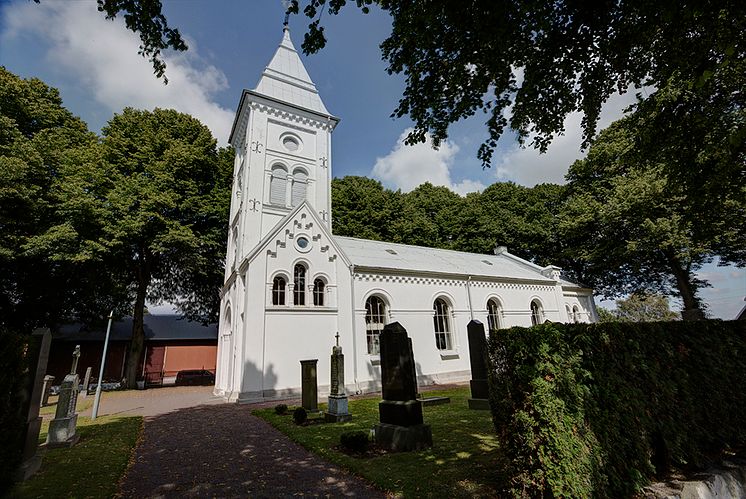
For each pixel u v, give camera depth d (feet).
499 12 21.48
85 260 73.46
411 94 27.94
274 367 54.34
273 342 55.16
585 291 106.22
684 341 22.76
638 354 19.56
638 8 21.45
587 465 15.31
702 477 18.60
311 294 60.70
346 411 37.24
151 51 22.47
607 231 96.27
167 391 77.25
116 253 78.74
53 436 29.71
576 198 106.52
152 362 113.29
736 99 31.68
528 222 127.24
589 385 16.98
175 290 104.99
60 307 84.23
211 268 95.14
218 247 94.27
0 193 61.57
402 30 23.89
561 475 14.74
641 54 26.96
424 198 135.95
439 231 130.21
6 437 16.74
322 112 82.12
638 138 35.47
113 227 75.36
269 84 78.69
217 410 46.73
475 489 17.79
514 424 16.51
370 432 29.96
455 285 77.15
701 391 21.93
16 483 20.39
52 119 84.48
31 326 82.17
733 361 24.64
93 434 34.42
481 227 125.49
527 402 15.96
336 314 61.46
